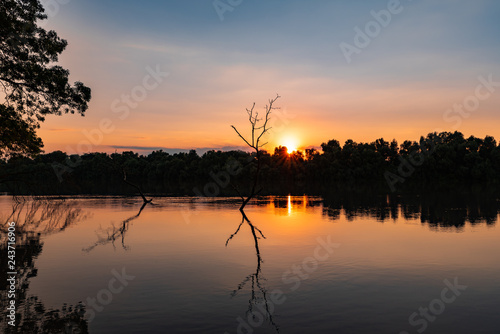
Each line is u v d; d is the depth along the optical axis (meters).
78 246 19.95
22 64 26.28
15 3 25.41
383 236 22.98
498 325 9.50
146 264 15.90
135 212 37.47
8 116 27.48
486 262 16.17
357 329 9.23
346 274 14.28
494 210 37.88
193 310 10.51
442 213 35.53
